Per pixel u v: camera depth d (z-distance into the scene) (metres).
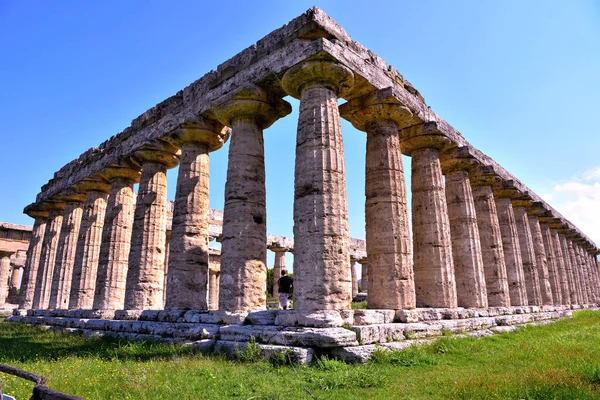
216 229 30.66
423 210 15.34
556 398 5.88
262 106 13.27
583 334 14.03
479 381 7.01
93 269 20.34
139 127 18.31
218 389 6.98
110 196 19.05
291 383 7.36
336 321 9.84
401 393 6.70
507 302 19.09
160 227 17.02
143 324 14.14
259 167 13.40
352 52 12.51
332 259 10.41
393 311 11.97
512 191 22.25
